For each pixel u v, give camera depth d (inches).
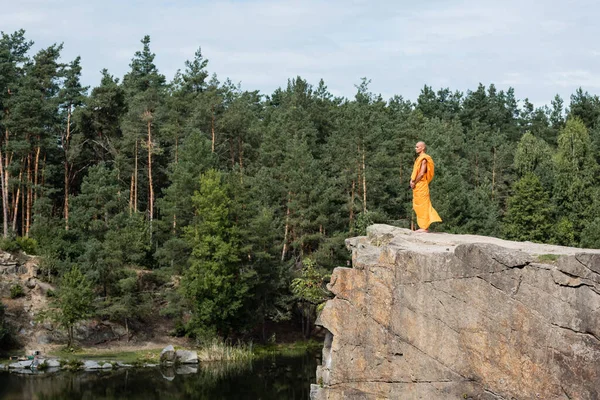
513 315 812.0
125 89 3777.1
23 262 2501.2
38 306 2388.0
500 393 821.2
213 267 2352.4
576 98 4439.0
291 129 3420.3
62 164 3189.0
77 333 2374.5
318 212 2746.1
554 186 3164.4
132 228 2581.2
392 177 3051.2
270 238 2605.8
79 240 2625.5
